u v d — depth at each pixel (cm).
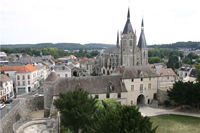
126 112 2700
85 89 5397
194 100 5419
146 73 6369
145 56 11375
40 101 5903
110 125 2517
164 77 8756
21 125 3884
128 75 6062
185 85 5722
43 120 4147
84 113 3434
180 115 5400
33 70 9350
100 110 3722
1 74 7794
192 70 8894
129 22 10712
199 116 5309
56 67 9388
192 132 4319
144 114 5481
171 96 5881
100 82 5731
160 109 5925
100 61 13775
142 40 11194
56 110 4375
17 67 9431
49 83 5206
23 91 8775
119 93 5756
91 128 3297
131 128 2442
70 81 5456
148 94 6419
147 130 2473
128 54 10738
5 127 4028
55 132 3369
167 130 4406
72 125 3738
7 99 7438
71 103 3591
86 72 15838
